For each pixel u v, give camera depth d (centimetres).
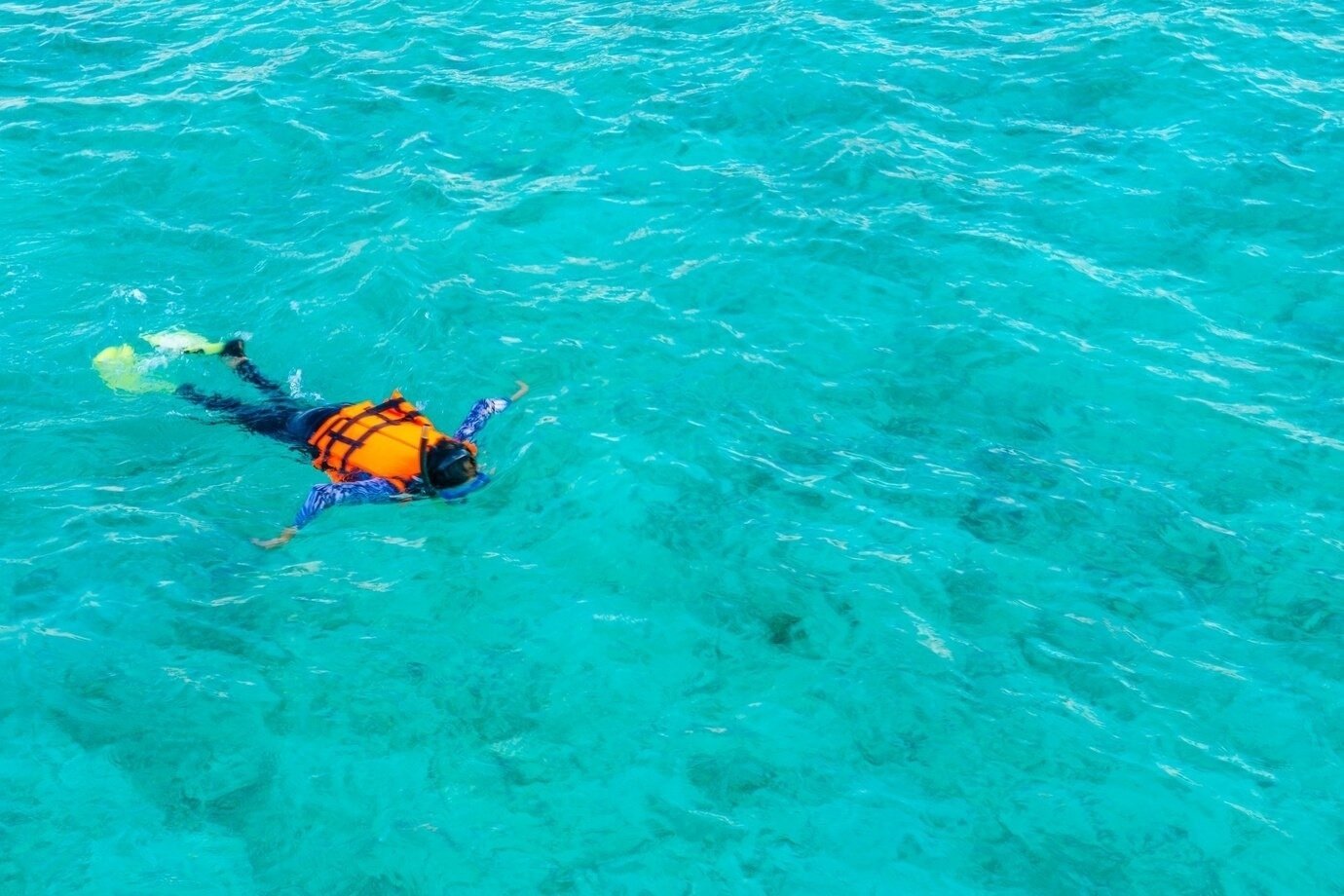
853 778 584
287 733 608
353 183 1075
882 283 948
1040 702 621
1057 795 574
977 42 1296
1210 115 1150
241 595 689
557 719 616
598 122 1162
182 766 591
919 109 1173
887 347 886
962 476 772
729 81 1229
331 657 650
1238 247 977
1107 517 739
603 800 574
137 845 552
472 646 659
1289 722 607
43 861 545
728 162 1102
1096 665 642
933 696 625
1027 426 816
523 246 991
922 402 837
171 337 874
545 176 1083
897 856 546
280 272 961
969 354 877
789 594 687
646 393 840
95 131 1148
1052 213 1025
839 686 633
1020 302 927
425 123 1165
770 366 866
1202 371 856
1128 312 916
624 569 704
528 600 686
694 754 597
